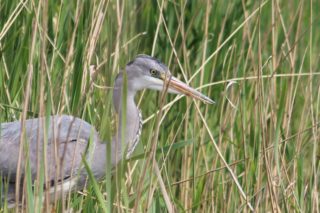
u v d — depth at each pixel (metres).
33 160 8.98
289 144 10.23
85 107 9.39
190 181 10.19
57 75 9.49
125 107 7.65
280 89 10.98
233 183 9.75
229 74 10.99
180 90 9.41
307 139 11.00
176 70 10.97
